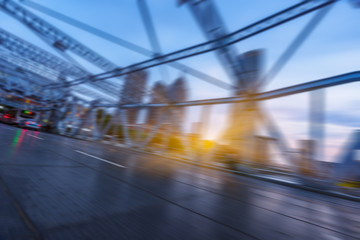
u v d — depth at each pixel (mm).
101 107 24156
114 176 5273
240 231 2836
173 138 14883
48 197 3082
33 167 4871
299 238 2824
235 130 10891
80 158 7484
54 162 5934
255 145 9773
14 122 29469
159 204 3533
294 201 5320
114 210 2973
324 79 7477
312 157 7586
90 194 3527
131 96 19828
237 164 10414
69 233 2154
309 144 7715
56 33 16359
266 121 9508
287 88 8672
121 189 4141
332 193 6832
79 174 4895
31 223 2240
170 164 10195
